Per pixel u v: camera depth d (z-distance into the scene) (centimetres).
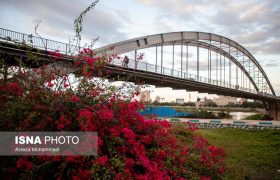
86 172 403
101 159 395
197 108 8138
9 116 450
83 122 431
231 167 1058
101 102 509
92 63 561
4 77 521
